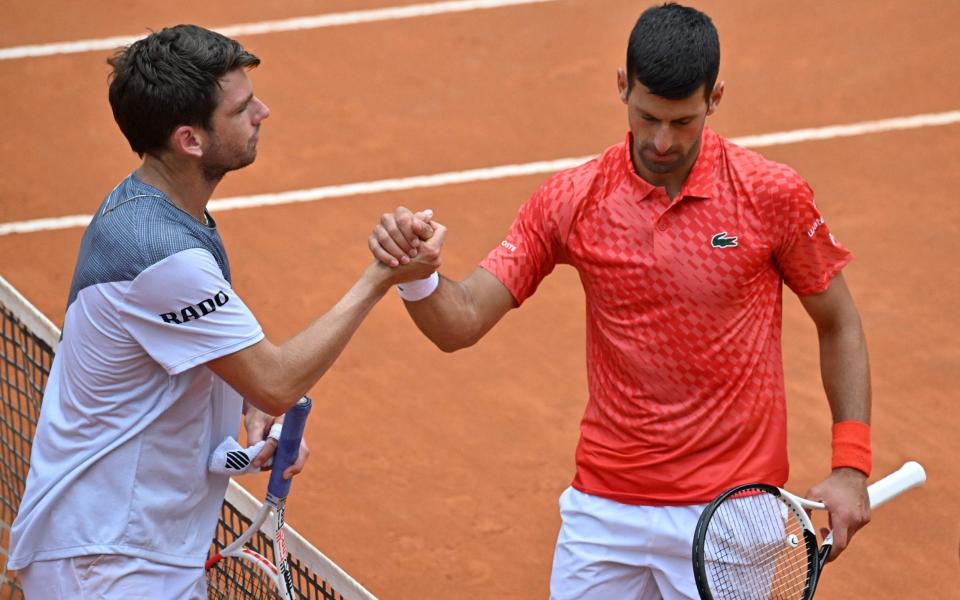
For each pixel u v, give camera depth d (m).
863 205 33.69
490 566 22.20
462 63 42.41
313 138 38.31
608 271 14.05
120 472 12.63
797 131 37.62
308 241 33.12
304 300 30.61
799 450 24.78
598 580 15.16
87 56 43.69
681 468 14.37
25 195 35.81
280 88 41.19
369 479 24.42
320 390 27.03
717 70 12.91
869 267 30.98
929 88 39.50
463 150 37.47
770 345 14.27
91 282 12.11
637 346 14.14
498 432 25.67
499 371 27.61
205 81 11.81
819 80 40.31
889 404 26.02
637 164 13.88
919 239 32.09
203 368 12.54
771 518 13.90
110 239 11.97
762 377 14.21
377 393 26.94
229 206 34.84
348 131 38.66
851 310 14.50
